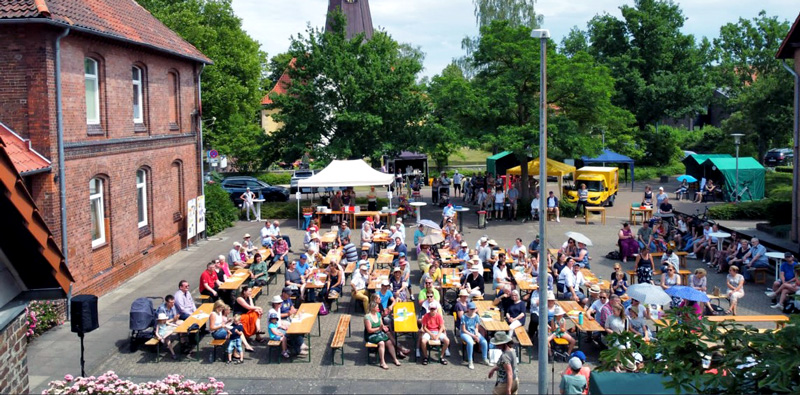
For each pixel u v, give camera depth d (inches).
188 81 1052.5
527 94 1301.7
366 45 1483.8
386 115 1418.6
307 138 1397.6
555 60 1259.8
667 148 2337.6
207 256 975.6
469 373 541.0
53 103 652.1
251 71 1884.8
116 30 780.6
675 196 1684.3
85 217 713.6
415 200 1499.8
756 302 725.9
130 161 832.9
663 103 2271.2
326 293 703.1
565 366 555.5
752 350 253.0
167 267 901.8
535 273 727.7
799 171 968.3
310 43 1448.1
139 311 576.7
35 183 644.7
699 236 984.9
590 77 1259.2
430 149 1355.8
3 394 275.4
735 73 2726.4
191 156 1061.1
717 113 3166.8
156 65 920.3
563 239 1101.7
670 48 2353.6
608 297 588.1
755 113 1977.1
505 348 451.8
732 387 239.0
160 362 558.9
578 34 2618.1
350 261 824.9
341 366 554.6
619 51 2385.6
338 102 1424.7
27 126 645.3
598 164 1893.5
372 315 554.3
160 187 940.0
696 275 676.1
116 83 794.2
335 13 1505.9
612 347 306.2
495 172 1675.7
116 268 789.2
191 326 563.5
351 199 1295.5
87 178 718.5
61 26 647.8
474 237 1120.8
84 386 386.6
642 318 559.2
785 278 722.2
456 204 1521.9
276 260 853.8
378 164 1652.3
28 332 585.0
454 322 649.0
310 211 1187.3
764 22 2625.5
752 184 1489.9
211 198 1188.5
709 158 1560.0
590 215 1347.2
